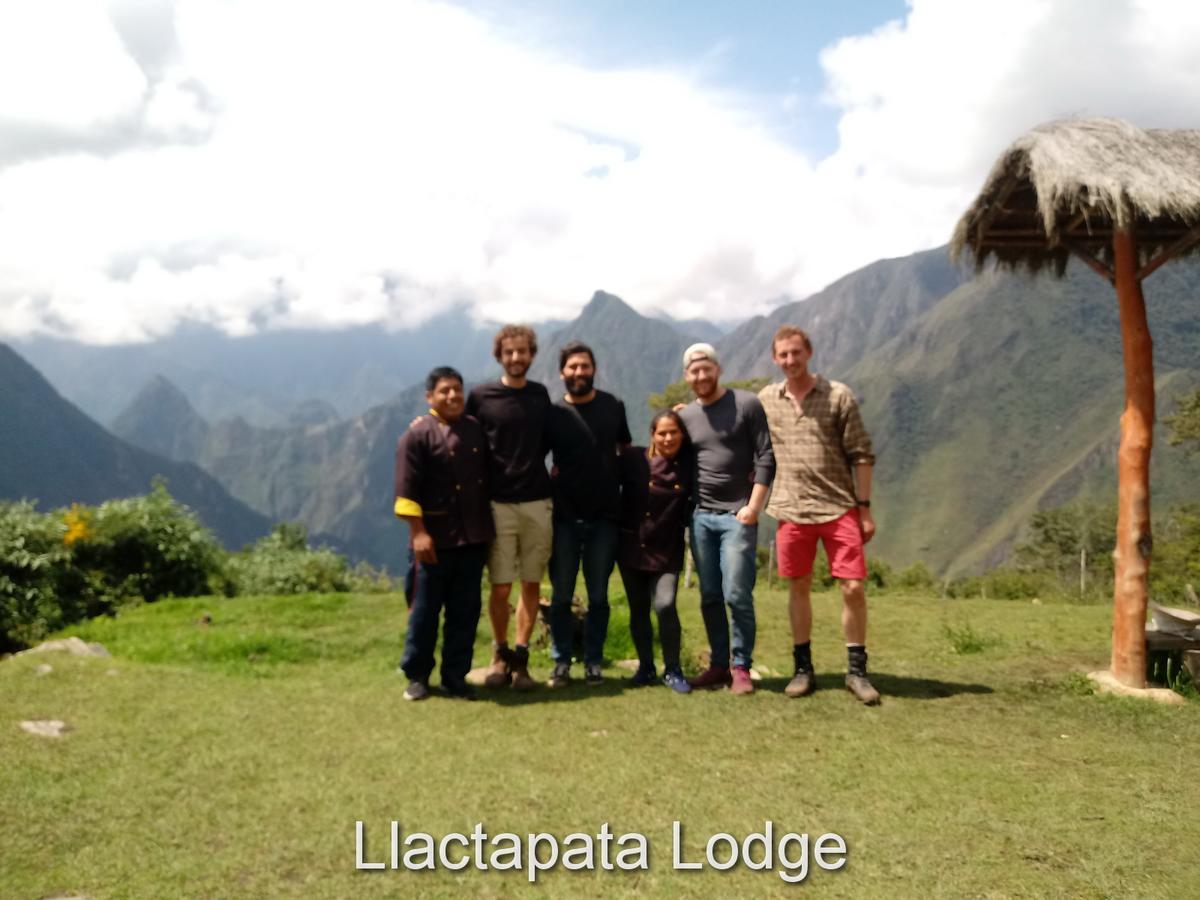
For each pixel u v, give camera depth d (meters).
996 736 4.54
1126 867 2.97
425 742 4.39
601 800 3.60
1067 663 6.45
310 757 4.15
